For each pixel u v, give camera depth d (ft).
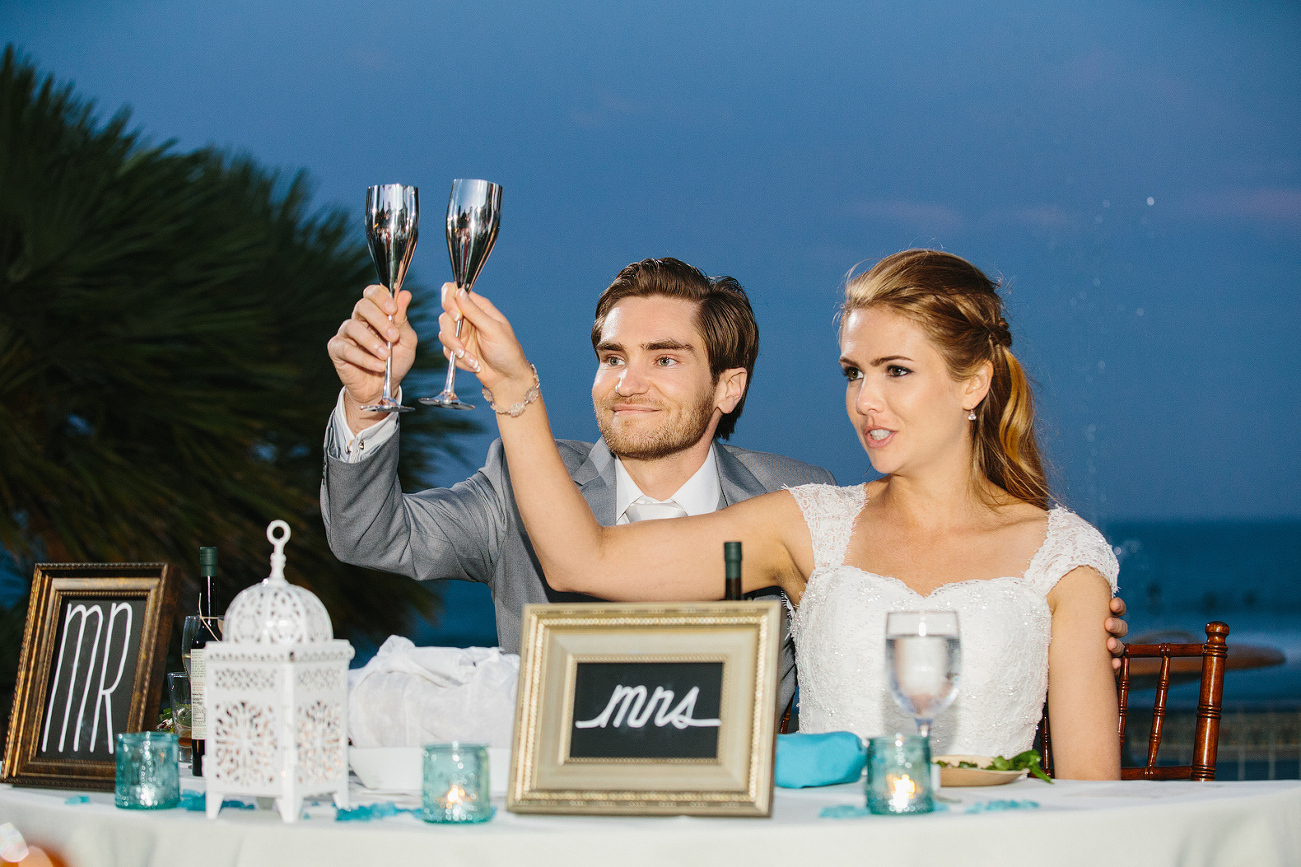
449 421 27.22
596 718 4.37
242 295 25.13
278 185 28.86
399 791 4.79
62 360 22.04
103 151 24.34
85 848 4.39
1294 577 113.60
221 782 4.23
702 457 8.57
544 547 6.31
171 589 5.18
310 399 25.16
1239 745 29.86
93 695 5.16
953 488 6.73
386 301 5.87
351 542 7.44
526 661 4.45
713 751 4.24
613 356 8.43
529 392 6.04
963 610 6.31
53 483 20.76
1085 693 6.24
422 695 4.90
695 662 4.37
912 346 6.39
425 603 26.18
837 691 6.52
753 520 6.99
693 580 6.66
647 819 4.15
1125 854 4.10
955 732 6.25
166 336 23.12
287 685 4.18
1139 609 108.06
